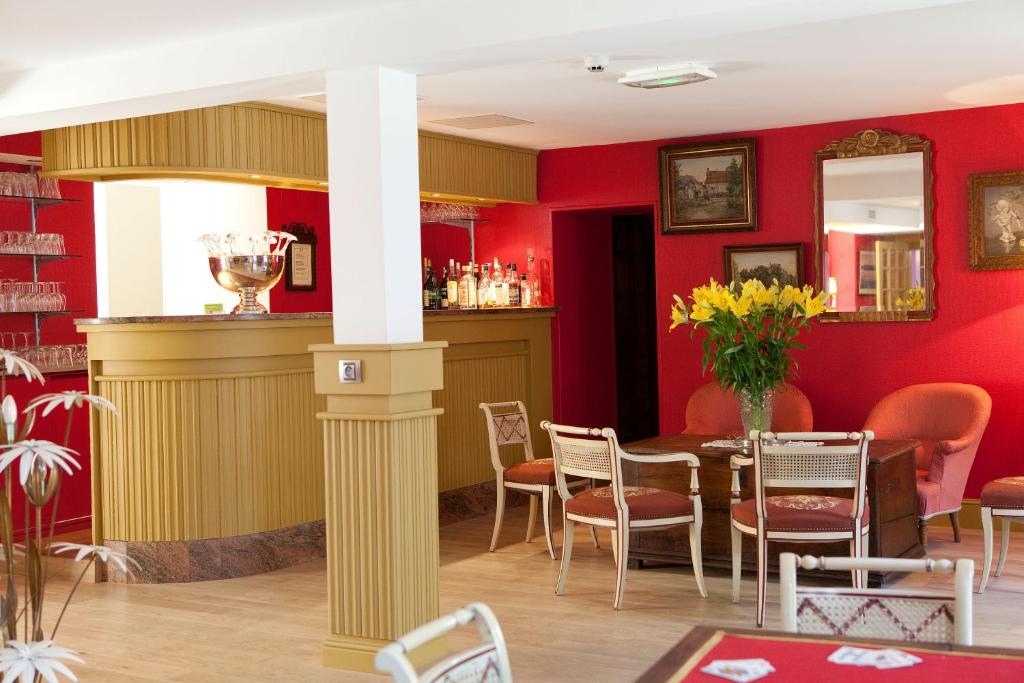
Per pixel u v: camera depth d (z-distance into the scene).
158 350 6.19
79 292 7.62
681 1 3.91
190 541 6.25
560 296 8.95
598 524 5.55
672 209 8.25
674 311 5.81
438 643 4.75
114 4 4.27
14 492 7.11
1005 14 4.91
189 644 5.05
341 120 4.60
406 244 4.66
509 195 8.52
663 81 5.96
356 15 4.51
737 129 7.93
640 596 5.68
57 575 6.45
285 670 4.64
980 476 7.34
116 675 4.62
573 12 4.09
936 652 2.23
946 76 6.26
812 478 5.04
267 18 4.54
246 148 6.45
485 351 8.22
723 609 5.39
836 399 7.76
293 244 8.46
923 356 7.48
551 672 4.49
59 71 5.29
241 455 6.37
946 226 7.37
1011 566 6.23
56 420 7.35
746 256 7.99
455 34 4.32
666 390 8.37
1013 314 7.18
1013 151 7.13
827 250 7.72
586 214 9.33
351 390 4.56
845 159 7.62
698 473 6.03
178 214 8.14
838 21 4.97
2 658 2.75
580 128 7.78
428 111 7.03
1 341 7.07
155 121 6.25
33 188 6.91
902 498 5.90
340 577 4.66
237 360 6.34
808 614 2.62
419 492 4.68
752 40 5.32
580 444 5.61
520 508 8.45
